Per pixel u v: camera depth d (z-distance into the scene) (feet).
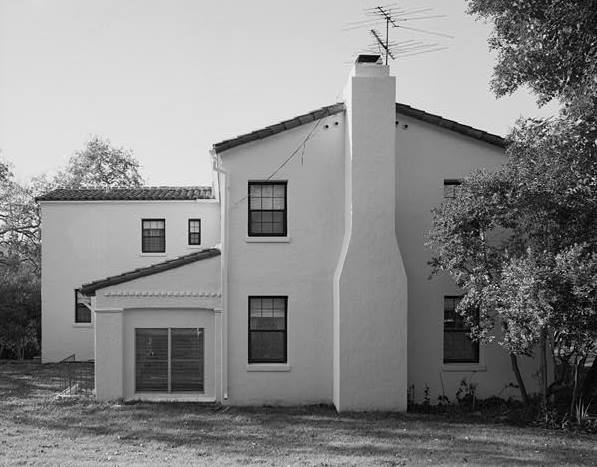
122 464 38.50
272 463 39.22
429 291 60.34
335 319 58.75
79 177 172.14
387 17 59.31
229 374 59.98
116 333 60.54
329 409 58.08
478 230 51.39
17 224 142.00
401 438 46.96
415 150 60.90
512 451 43.04
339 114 60.59
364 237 56.39
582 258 44.62
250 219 60.85
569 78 44.88
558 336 47.26
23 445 44.68
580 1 41.55
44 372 82.94
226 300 60.03
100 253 93.66
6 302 98.68
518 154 50.62
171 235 93.81
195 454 42.01
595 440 46.73
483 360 60.08
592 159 44.37
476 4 46.96
